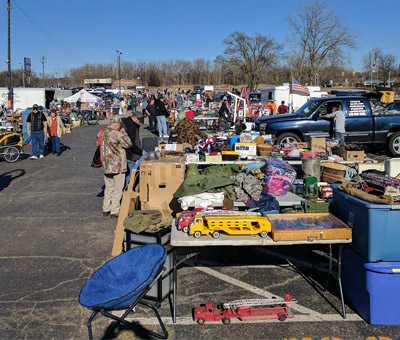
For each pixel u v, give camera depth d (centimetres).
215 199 511
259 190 535
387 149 1227
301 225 416
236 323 388
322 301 427
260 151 734
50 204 796
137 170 639
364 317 388
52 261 532
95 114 2861
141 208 573
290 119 1227
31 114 1300
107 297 321
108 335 372
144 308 418
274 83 6862
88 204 794
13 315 406
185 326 385
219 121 1636
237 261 535
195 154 699
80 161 1280
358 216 392
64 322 395
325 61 5178
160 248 353
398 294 373
